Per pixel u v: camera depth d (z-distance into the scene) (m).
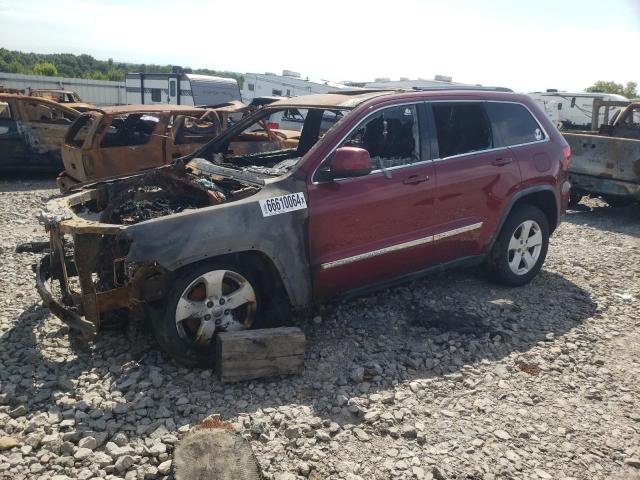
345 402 3.55
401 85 19.69
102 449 3.07
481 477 2.95
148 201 4.84
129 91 24.08
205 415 3.38
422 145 4.72
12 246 6.61
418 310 5.02
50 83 31.06
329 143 4.28
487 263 5.56
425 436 3.26
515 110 5.47
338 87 20.38
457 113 5.02
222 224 3.77
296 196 4.07
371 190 4.37
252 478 2.69
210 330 3.90
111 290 3.78
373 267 4.50
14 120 11.16
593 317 5.07
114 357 4.04
